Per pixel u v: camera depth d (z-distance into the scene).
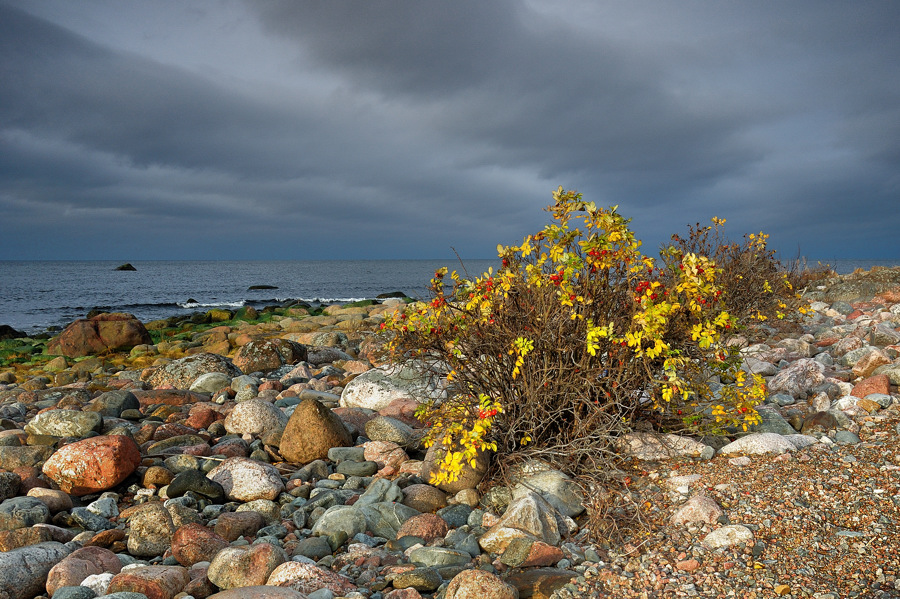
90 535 4.71
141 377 11.24
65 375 12.22
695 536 3.88
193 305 37.44
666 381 4.75
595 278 4.86
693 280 4.73
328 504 5.11
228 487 5.41
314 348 13.02
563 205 4.81
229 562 3.79
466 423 4.80
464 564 3.88
